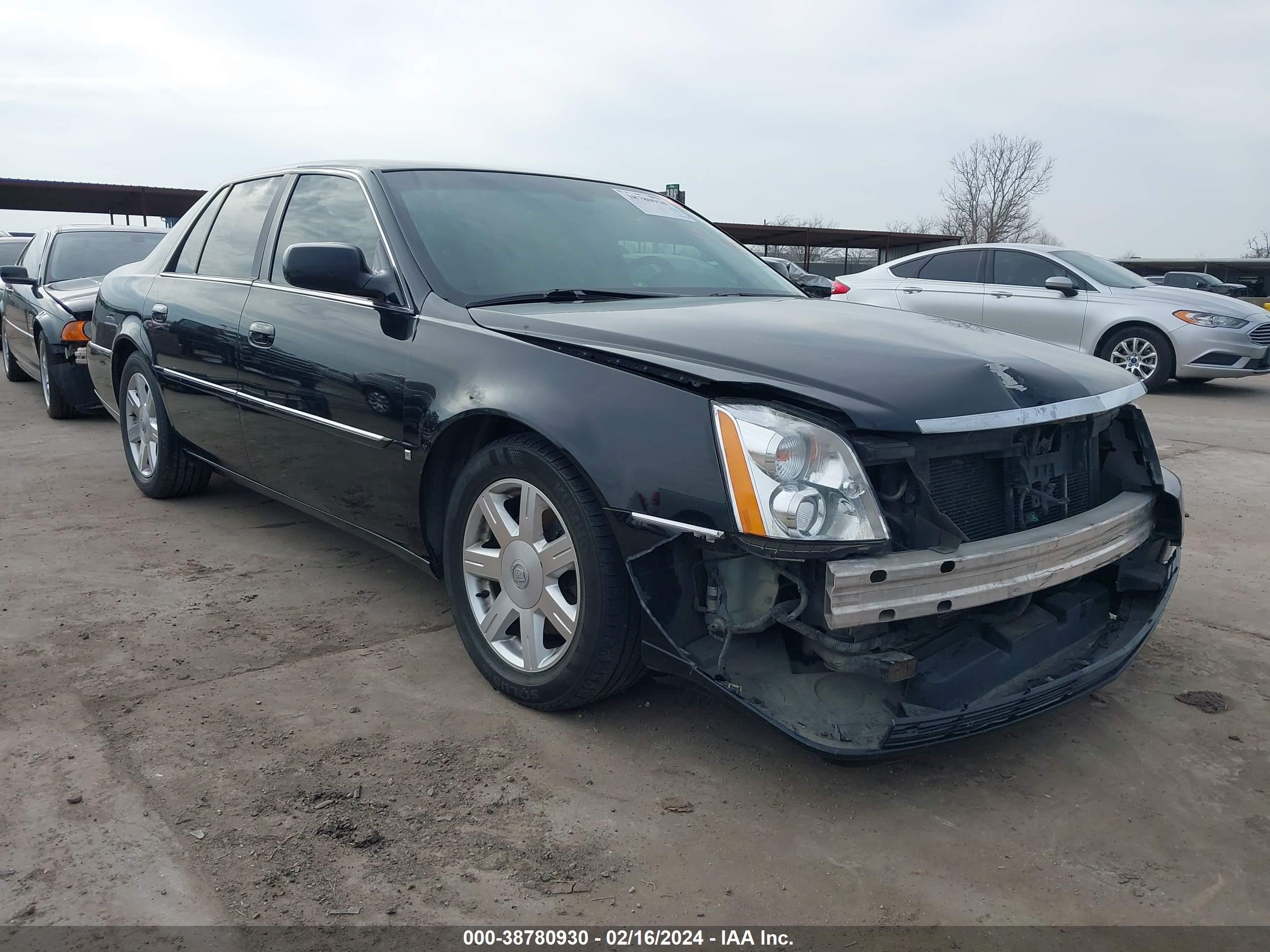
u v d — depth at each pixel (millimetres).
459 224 3217
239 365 3660
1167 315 9117
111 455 5852
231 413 3799
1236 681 3004
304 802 2201
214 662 2936
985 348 2600
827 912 1904
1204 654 3211
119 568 3754
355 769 2350
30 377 9344
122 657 2951
